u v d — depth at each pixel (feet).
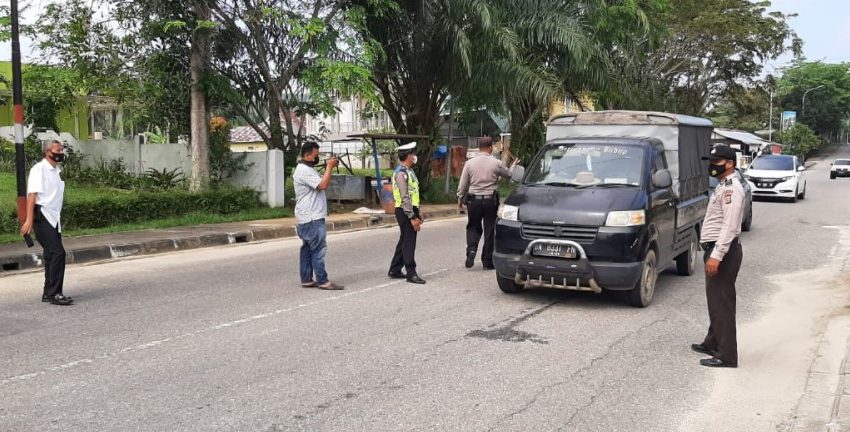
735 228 19.48
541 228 26.23
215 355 20.26
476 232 34.86
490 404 16.74
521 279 26.58
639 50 81.41
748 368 19.95
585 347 21.63
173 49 57.93
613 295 29.14
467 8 61.26
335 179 64.13
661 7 80.94
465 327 23.77
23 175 35.47
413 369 19.20
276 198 57.93
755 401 17.35
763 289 31.37
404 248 31.35
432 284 31.12
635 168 28.30
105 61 58.49
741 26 119.55
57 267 26.81
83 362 19.53
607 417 16.14
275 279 32.24
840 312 26.76
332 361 19.80
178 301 27.40
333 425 15.33
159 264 36.37
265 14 52.70
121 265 35.99
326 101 55.21
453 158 111.96
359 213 59.72
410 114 70.49
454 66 64.39
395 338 22.24
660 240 28.27
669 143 32.55
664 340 22.61
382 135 60.85
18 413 15.81
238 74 61.00
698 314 26.21
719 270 19.94
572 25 66.08
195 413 15.89
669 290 30.68
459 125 84.64
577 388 17.98
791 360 20.76
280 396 17.02
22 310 25.81
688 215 33.12
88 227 45.75
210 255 39.63
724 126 249.14
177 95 59.06
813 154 279.49
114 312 25.50
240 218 52.54
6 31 52.65
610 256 25.38
